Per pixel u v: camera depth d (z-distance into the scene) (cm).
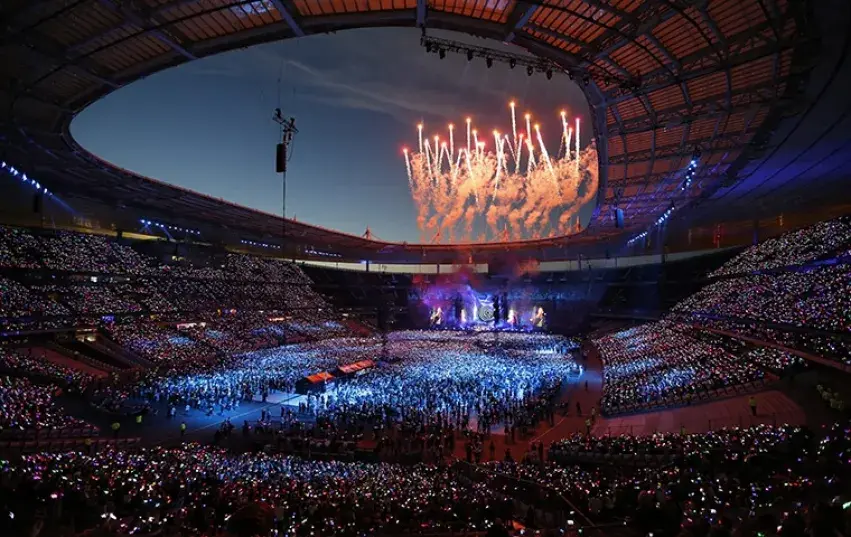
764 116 3638
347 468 2553
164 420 3866
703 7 2503
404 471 2514
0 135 4297
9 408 3116
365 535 1455
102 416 3766
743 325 4975
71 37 2780
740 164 4722
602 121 4175
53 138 4447
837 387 3002
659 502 1206
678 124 3881
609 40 2998
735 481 1767
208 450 3011
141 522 1522
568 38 3025
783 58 2845
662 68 3272
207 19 2683
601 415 3953
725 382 3725
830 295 4241
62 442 2845
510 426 3819
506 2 2700
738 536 904
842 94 3078
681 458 2183
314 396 4703
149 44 2909
